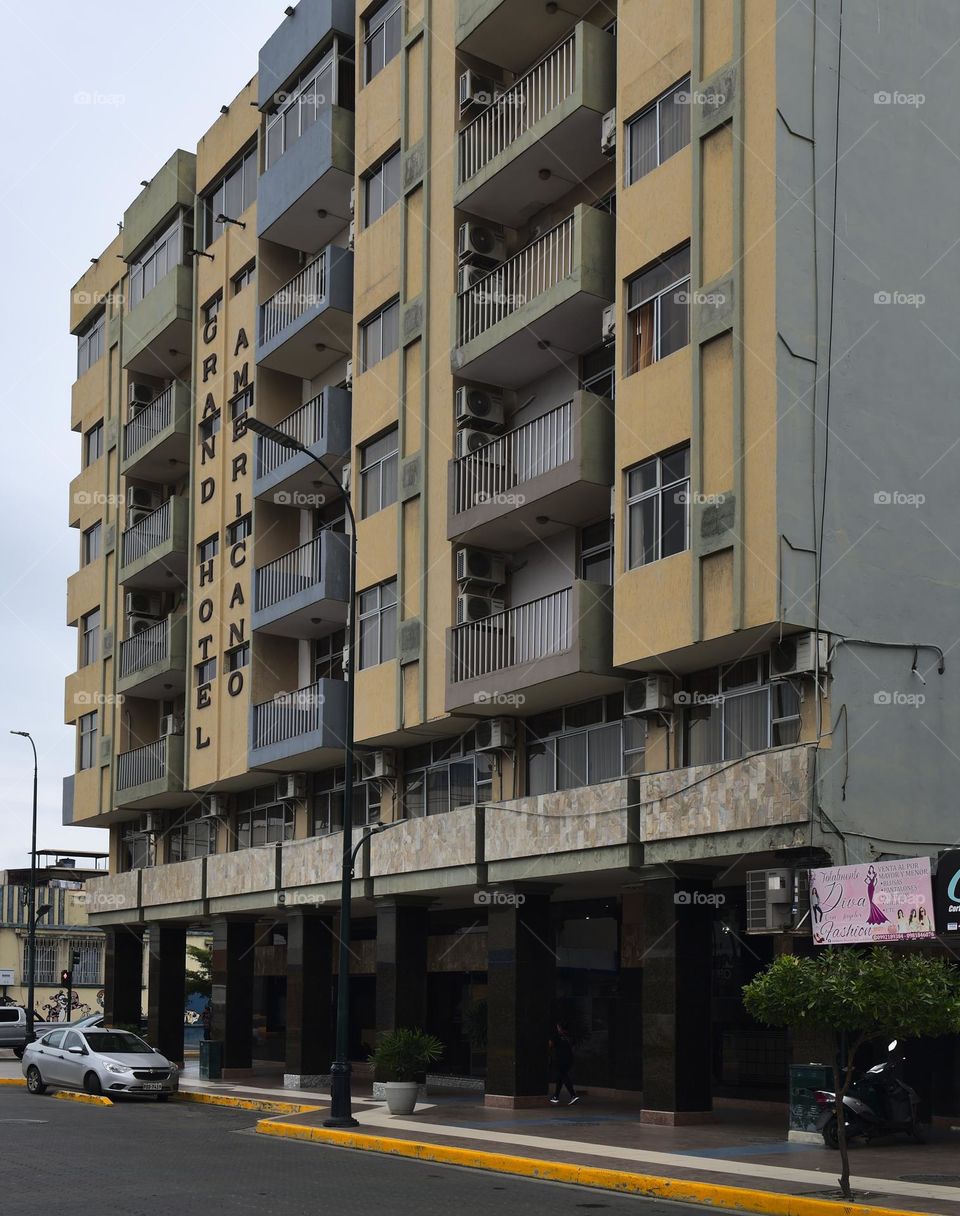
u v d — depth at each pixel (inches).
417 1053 946.7
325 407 1237.1
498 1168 674.2
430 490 1082.7
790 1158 667.4
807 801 744.3
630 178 906.7
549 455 983.0
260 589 1316.4
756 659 828.0
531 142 979.3
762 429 779.4
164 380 1699.1
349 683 933.2
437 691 1054.4
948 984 558.6
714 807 797.2
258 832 1418.6
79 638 1798.7
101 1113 1012.5
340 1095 856.3
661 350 867.4
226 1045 1364.4
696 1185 570.6
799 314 792.3
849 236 822.5
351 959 1421.0
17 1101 1125.7
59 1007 2945.4
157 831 1606.8
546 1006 974.4
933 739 802.8
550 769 1011.9
